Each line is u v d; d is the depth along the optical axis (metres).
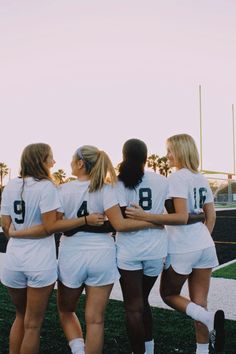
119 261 3.46
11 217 3.37
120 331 4.57
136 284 3.46
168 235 3.70
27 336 3.25
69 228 3.22
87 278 3.33
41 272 3.17
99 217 3.24
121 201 3.44
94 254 3.23
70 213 3.38
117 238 3.54
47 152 3.34
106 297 3.33
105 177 3.34
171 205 3.59
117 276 3.37
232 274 7.91
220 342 3.56
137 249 3.42
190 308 3.55
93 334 3.26
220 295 6.28
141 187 3.49
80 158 3.39
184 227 3.62
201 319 3.47
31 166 3.29
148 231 3.47
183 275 3.62
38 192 3.22
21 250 3.22
